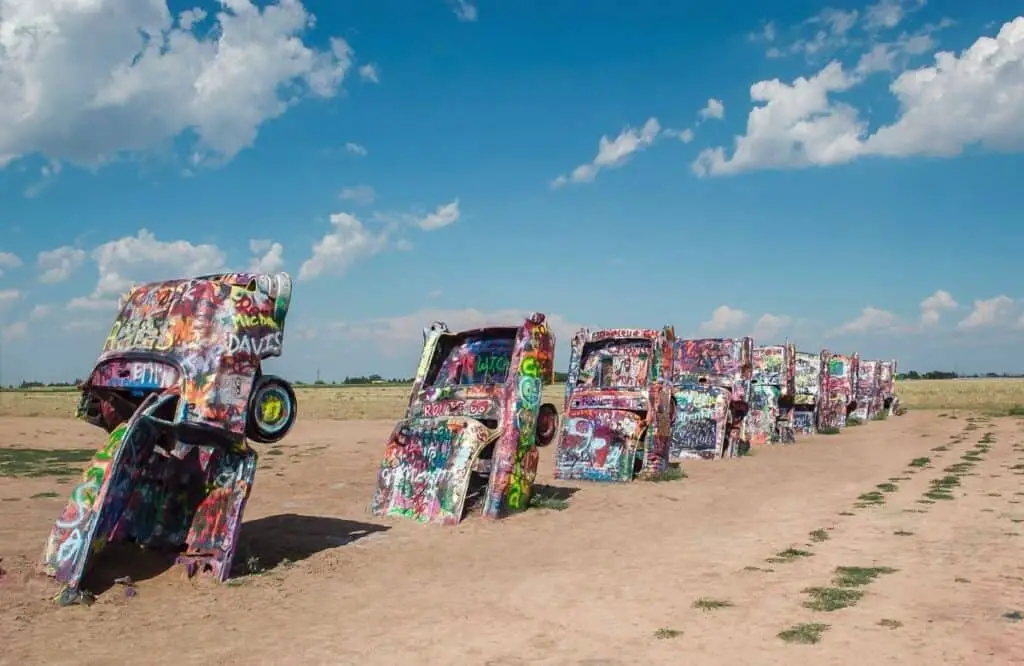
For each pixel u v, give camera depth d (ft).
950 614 26.08
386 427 119.55
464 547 39.58
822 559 35.17
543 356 51.31
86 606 28.17
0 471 63.67
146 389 34.04
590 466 64.54
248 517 46.65
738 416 84.33
